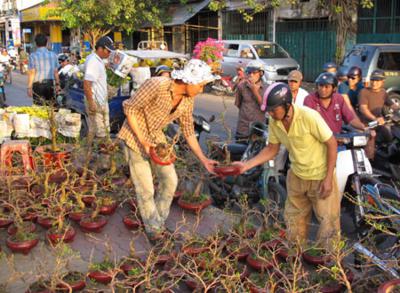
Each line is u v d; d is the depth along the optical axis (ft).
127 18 71.51
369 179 15.93
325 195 13.53
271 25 72.69
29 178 18.15
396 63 44.19
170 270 12.32
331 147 13.29
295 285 10.91
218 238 13.80
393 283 10.25
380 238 14.78
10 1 151.02
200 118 24.47
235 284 11.80
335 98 17.84
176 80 13.76
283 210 15.93
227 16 80.12
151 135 14.52
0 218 15.83
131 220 16.01
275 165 18.35
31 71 28.76
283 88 13.01
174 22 79.92
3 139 23.76
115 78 28.71
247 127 23.02
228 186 19.75
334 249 11.93
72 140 23.48
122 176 19.12
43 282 12.14
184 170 18.20
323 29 66.13
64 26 76.95
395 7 58.44
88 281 12.72
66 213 15.84
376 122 18.07
